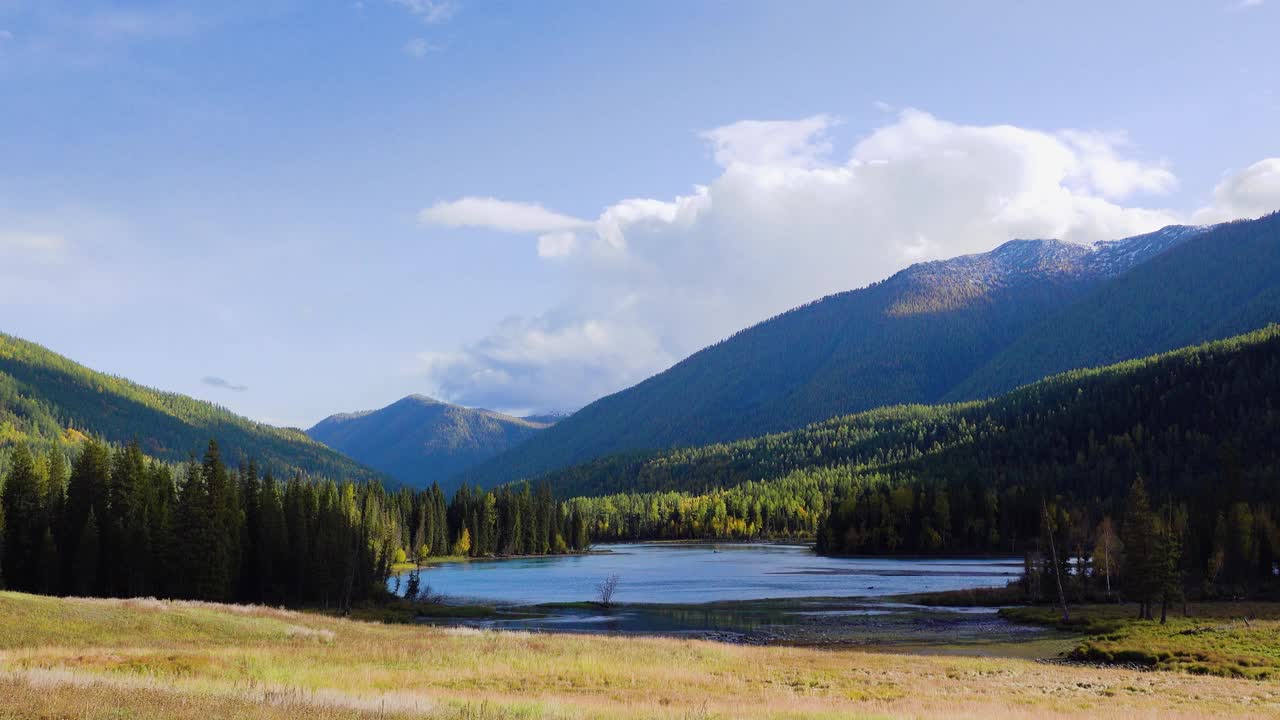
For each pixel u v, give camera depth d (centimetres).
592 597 11819
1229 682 5097
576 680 4519
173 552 9719
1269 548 12200
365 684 3903
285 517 11656
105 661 4194
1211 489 16300
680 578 15012
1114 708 4022
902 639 7706
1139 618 8356
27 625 5350
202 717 2189
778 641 7612
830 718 3231
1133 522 8450
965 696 4447
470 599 11638
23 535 10250
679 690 4300
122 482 10519
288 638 5975
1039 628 8375
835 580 14438
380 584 11506
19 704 2167
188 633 5797
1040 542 16438
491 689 4081
